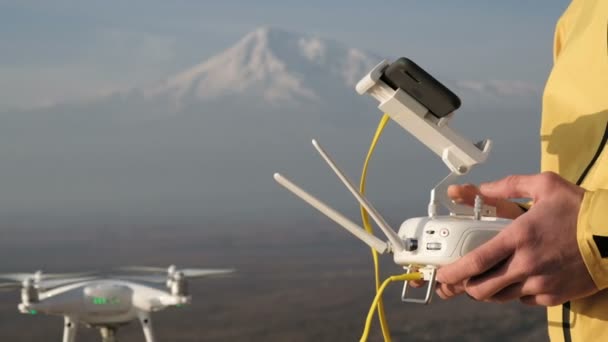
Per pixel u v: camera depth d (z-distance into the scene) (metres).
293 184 1.10
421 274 1.07
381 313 1.10
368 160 1.16
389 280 1.07
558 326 1.11
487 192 1.11
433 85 1.07
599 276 0.96
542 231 0.97
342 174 1.08
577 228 0.96
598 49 1.18
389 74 1.09
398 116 1.11
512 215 1.16
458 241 1.04
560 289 0.97
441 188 1.12
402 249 1.07
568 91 1.20
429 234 1.05
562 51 1.26
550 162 1.22
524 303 1.00
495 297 1.00
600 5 1.21
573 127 1.18
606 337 1.05
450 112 1.09
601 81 1.17
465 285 1.00
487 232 1.04
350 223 1.10
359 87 1.11
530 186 1.01
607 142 1.11
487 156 1.12
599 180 1.08
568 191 0.98
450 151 1.11
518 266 0.97
